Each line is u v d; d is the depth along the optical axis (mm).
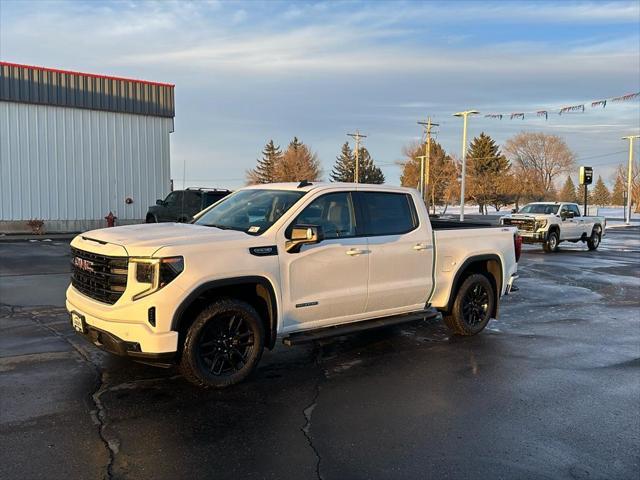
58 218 24359
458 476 3668
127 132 26047
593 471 3785
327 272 5820
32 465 3660
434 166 86062
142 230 5477
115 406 4711
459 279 7297
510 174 82062
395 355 6496
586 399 5164
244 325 5301
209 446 4020
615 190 107500
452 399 5102
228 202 6523
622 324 8398
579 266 15961
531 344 7125
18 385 5125
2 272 12219
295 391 5215
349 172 101938
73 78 24359
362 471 3705
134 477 3553
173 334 4770
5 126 22969
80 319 5207
